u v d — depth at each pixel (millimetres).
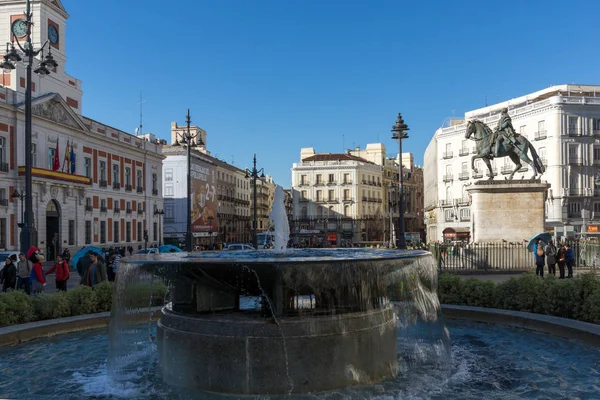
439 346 7852
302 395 6219
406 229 113188
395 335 7195
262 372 6199
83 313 10953
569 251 19812
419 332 7957
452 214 75062
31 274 13586
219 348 6328
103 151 52938
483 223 21656
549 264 19484
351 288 6656
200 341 6441
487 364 7645
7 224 39844
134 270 6973
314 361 6270
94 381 7105
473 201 22125
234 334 6285
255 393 6211
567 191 60938
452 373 7230
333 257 6641
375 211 102375
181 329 6656
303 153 108750
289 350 6203
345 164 98250
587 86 69812
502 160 67000
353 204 98062
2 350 8703
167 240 67500
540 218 21297
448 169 76438
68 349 8781
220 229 85438
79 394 6602
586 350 8109
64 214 45969
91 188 50406
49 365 7871
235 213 96812
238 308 7098
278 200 11039
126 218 57156
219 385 6336
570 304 9734
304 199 98875
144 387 6719
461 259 22094
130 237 58031
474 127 22031
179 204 70562
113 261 19406
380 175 105500
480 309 10766
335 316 6469
